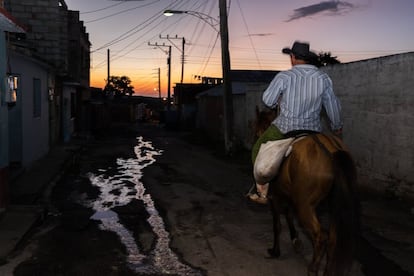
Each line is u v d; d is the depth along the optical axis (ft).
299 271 18.74
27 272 18.56
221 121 80.94
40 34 64.08
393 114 29.99
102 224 26.32
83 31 100.48
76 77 93.40
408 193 28.66
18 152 41.70
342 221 13.85
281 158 16.10
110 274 18.60
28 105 45.11
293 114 16.75
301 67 16.89
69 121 81.30
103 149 69.87
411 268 18.52
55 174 41.86
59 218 27.50
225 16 59.06
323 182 14.49
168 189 37.01
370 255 19.94
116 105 191.01
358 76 34.32
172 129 132.77
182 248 21.93
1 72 25.73
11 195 31.94
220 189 36.91
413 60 27.86
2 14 22.63
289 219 19.40
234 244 22.36
